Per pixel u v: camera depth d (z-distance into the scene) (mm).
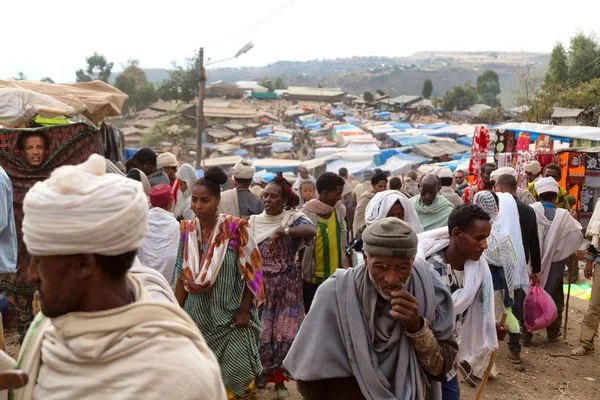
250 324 4352
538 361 6660
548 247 7023
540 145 16703
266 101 138250
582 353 6812
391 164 37625
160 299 2000
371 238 2635
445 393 3307
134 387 1460
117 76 110875
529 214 6176
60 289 1517
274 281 5289
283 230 5289
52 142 5887
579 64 52781
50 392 1510
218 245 4188
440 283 2924
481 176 10867
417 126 83000
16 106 7426
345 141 61688
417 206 6953
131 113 110438
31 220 1479
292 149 78938
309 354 2766
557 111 37500
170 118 85688
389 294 2674
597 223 6574
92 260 1521
